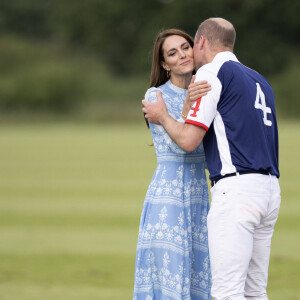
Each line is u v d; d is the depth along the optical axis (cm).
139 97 16538
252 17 18525
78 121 15362
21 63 18662
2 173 5578
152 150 7919
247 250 1259
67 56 19912
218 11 18512
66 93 16338
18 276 2186
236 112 1261
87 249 2612
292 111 15375
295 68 17062
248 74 1303
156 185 1390
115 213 3459
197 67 1380
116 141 9419
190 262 1379
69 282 2095
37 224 3195
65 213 3497
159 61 1446
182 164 1377
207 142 1302
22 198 4094
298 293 1934
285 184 4534
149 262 1383
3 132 11888
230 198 1252
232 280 1258
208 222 1284
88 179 5062
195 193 1395
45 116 15900
